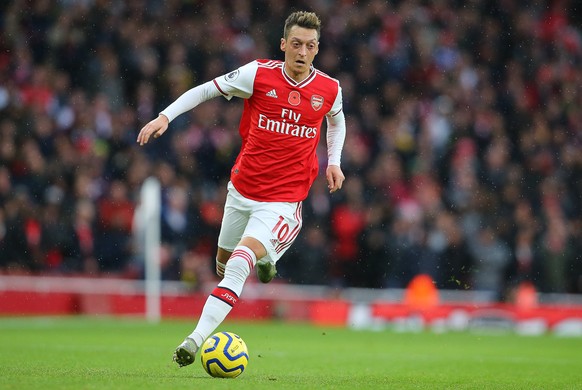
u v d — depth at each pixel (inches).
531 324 2420.0
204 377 866.8
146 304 2252.7
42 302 2167.8
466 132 2974.9
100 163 2402.8
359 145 2792.8
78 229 2214.6
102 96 2588.6
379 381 922.1
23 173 2283.5
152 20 2834.6
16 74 2556.6
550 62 3344.0
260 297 2404.0
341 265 2500.0
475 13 3304.6
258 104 950.4
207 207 2434.8
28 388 719.7
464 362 1294.3
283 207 951.6
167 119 910.4
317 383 856.9
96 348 1339.8
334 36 3019.2
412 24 3149.6
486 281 2561.5
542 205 2815.0
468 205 2714.1
